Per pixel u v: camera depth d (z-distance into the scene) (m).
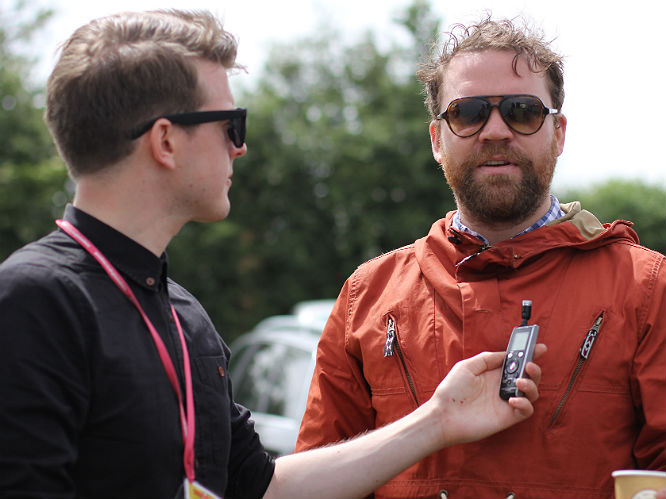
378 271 2.55
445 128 2.44
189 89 1.92
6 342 1.67
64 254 1.83
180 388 1.91
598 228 2.33
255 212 19.34
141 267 1.90
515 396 2.08
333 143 19.31
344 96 21.23
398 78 21.11
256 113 19.64
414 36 21.17
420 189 19.44
